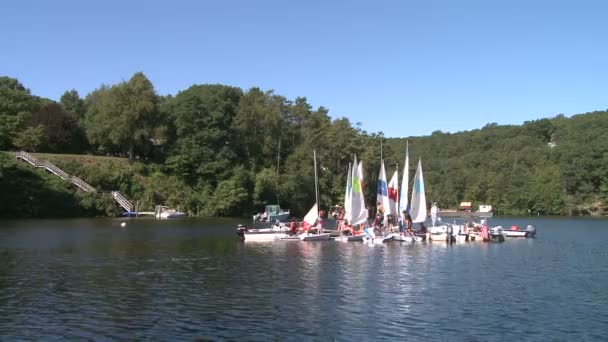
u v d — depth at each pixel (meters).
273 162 143.50
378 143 148.88
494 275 40.22
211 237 67.50
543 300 31.38
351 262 46.19
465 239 69.38
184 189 121.88
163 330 24.52
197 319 26.38
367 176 140.00
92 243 56.62
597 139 166.88
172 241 61.16
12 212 94.56
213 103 131.88
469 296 32.31
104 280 35.59
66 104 160.25
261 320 26.34
